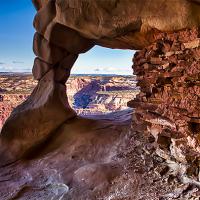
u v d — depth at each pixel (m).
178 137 3.59
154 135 4.18
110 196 3.66
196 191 3.06
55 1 5.57
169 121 3.78
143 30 4.27
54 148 6.03
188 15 3.50
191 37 3.52
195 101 3.38
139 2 4.05
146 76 4.46
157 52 4.17
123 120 6.60
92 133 5.90
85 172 4.30
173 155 3.67
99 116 7.67
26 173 5.23
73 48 6.41
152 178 3.68
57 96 6.52
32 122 6.30
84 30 5.15
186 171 3.30
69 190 4.12
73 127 6.41
